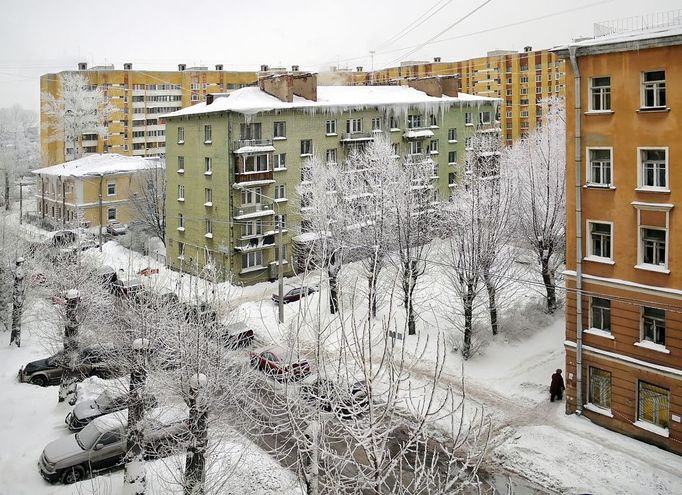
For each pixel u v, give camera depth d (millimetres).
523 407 26031
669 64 21188
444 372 29516
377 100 54125
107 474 20484
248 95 48188
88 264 30656
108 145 94188
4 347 32656
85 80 91500
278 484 18906
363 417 10953
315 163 43844
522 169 41156
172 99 100312
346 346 10625
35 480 19859
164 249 55938
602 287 23656
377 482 8805
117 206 65312
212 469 18906
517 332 33656
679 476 20500
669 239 21641
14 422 23969
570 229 24453
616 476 20641
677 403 21688
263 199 46469
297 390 11273
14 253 37062
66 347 25609
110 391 24500
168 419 20016
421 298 37312
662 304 21938
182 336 17484
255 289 44656
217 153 45562
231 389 17578
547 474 21078
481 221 31109
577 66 23594
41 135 99625
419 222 37000
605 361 23766
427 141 57594
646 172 22391
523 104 93750
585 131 23703
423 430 9484
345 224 38094
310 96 49812
